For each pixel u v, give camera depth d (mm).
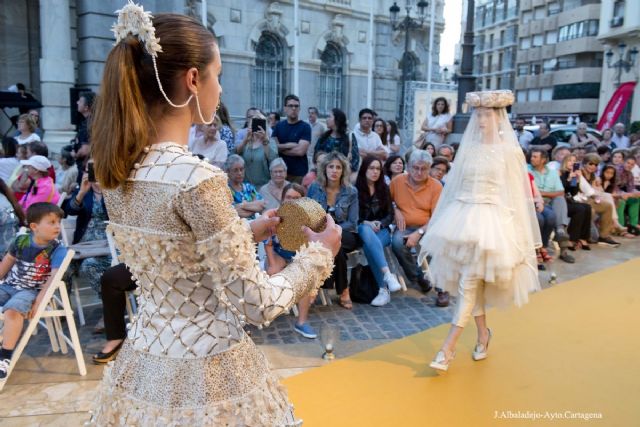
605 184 7551
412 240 4824
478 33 48312
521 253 3260
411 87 15844
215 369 1265
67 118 9430
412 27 15773
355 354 3658
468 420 2838
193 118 1327
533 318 4312
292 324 4164
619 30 26828
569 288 5117
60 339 3553
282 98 17188
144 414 1251
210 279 1260
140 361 1290
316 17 17453
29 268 3277
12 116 9836
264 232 1521
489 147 3320
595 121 33469
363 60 19094
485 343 3533
